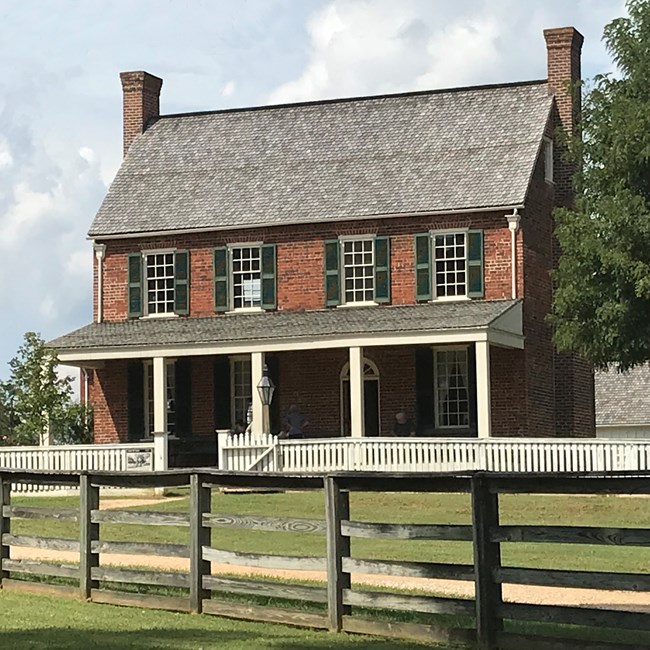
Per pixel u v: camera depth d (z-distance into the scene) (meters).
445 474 12.44
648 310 32.09
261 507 30.33
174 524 14.80
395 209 39.72
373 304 39.91
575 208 41.16
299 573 20.06
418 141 42.03
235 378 41.12
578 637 13.37
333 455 35.00
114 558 21.45
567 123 41.56
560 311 33.34
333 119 44.09
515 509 30.16
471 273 38.97
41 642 12.44
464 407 38.84
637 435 59.44
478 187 39.47
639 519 28.28
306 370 40.25
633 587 11.36
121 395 41.78
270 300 40.94
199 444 40.78
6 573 16.62
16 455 36.25
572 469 33.22
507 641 12.09
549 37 41.94
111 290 42.66
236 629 13.43
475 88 43.09
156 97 46.88
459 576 12.45
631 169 32.19
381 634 12.99
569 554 22.44
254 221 41.09
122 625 13.54
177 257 42.00
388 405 39.41
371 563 13.12
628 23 33.16
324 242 40.50
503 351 38.72
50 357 43.81
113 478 15.41
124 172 44.75
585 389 41.97
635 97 32.94
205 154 44.47
